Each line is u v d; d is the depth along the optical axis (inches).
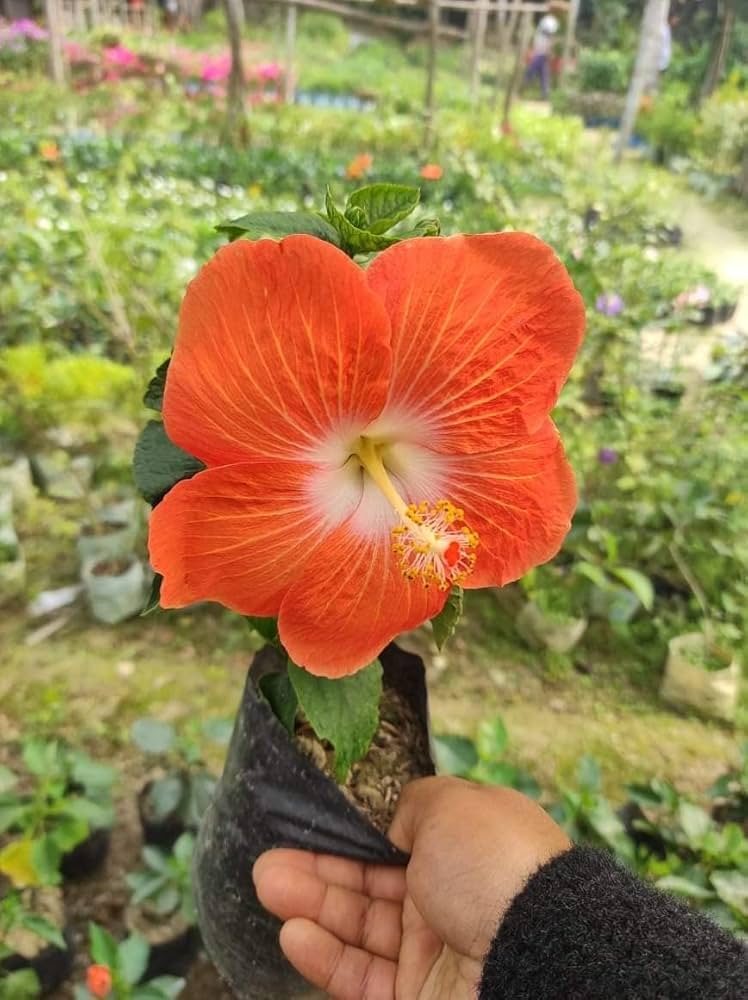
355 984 13.1
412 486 9.8
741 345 50.7
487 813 11.9
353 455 9.4
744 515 35.8
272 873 12.7
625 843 21.4
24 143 83.6
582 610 34.4
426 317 8.3
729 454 39.0
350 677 11.0
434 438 9.2
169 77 116.6
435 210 66.7
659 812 26.5
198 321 7.6
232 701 29.3
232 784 13.7
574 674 32.8
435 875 11.7
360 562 9.6
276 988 15.1
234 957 14.8
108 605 31.8
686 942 9.6
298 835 12.8
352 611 9.6
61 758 22.4
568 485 9.8
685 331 55.1
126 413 37.9
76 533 35.6
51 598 33.0
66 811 21.7
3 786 22.4
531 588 33.6
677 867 21.5
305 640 9.5
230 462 8.4
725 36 105.3
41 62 125.8
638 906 10.1
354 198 10.3
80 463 37.9
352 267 7.6
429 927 12.8
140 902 22.0
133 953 19.0
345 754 10.8
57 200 61.1
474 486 9.7
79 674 29.8
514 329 8.5
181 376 7.7
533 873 10.8
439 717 29.9
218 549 8.7
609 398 46.6
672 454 39.1
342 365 8.1
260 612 9.4
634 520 36.1
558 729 30.1
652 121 104.4
